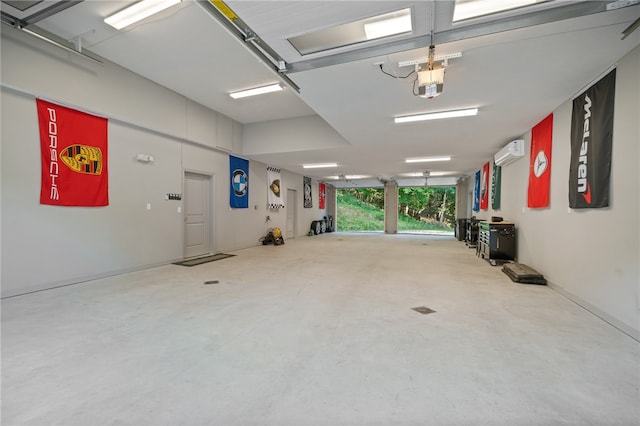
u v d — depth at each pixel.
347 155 8.27
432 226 20.39
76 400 1.71
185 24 3.57
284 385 1.87
